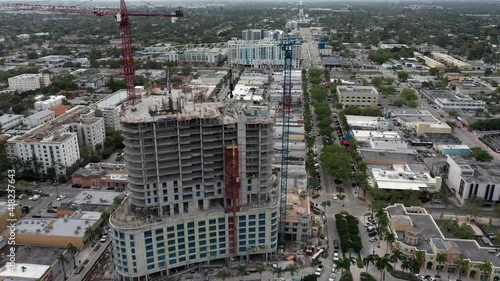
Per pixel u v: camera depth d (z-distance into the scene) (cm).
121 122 19350
